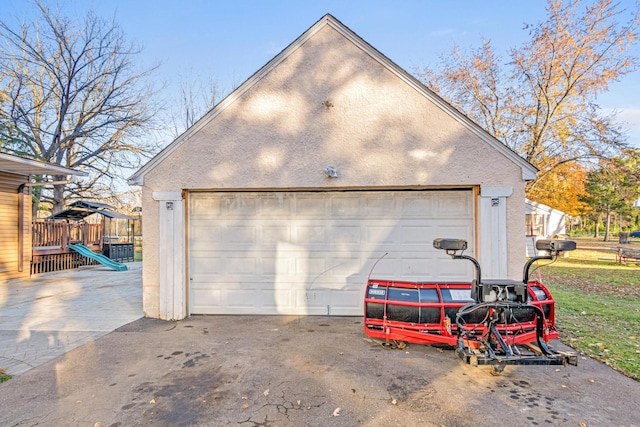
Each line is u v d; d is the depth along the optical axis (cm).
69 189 2227
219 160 673
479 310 471
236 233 706
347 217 694
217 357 479
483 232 630
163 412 339
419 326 489
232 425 317
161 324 642
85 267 1619
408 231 683
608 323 646
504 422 320
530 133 2147
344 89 657
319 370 434
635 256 1692
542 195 2567
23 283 1155
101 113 2155
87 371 437
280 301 700
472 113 2339
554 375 422
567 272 1400
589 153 1986
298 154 662
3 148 1859
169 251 675
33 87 2047
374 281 532
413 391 380
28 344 539
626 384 398
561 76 2064
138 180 680
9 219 1209
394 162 647
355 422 321
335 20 657
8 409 346
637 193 2638
